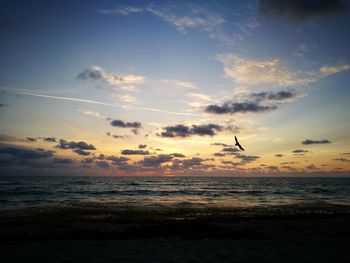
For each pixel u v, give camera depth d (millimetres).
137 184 88125
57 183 82188
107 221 16891
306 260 8086
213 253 8875
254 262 7883
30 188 54344
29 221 16938
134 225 14664
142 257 8328
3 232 12609
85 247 9625
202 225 14750
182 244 10273
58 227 13984
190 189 62562
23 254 8555
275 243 10531
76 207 25172
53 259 8023
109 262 7773
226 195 44344
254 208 25547
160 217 19375
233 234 12508
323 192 52469
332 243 10547
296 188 68750
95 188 60875
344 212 22781
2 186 59688
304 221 16078
